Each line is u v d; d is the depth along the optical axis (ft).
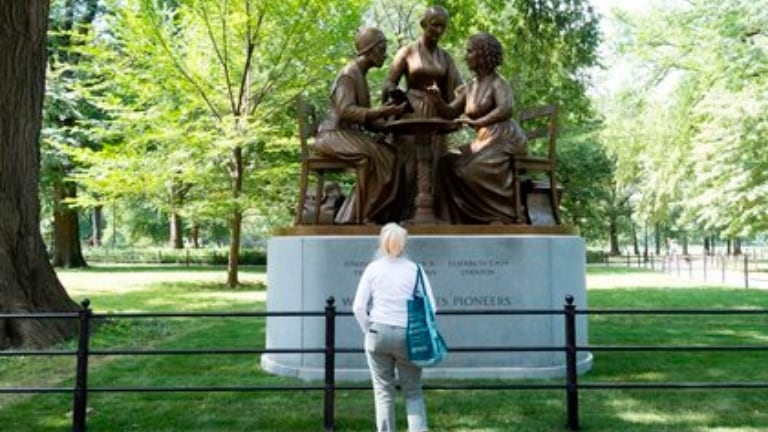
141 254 153.17
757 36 82.43
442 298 26.61
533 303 26.63
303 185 29.30
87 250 173.27
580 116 64.59
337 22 71.00
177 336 39.06
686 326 42.47
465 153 28.94
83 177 73.05
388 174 28.53
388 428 17.11
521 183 29.94
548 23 59.62
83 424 19.24
